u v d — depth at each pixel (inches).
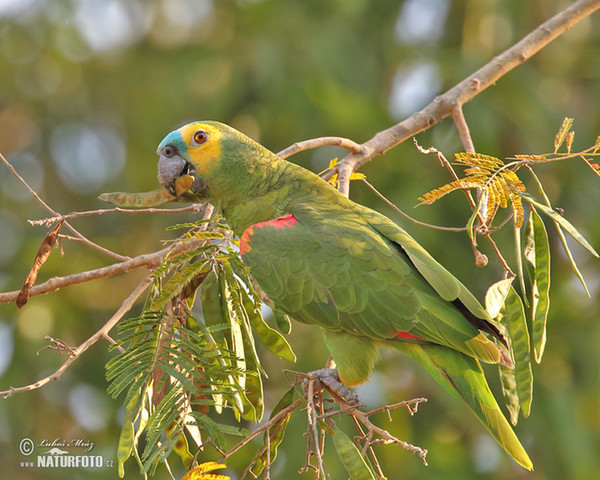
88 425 501.7
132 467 483.5
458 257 481.1
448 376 215.9
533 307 216.2
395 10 537.0
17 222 553.3
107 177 567.8
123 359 200.2
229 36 567.2
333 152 494.0
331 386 233.3
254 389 227.5
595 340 492.7
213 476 176.4
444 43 533.6
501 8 522.9
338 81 513.7
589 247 195.3
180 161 251.9
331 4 534.0
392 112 526.6
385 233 230.8
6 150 574.9
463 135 283.4
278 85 508.4
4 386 490.0
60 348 217.6
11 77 575.5
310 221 233.8
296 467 442.0
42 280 506.9
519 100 497.0
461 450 490.0
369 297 220.7
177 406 193.3
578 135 511.2
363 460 184.7
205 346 205.8
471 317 216.7
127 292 525.7
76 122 582.9
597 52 536.1
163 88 559.8
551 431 476.1
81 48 581.0
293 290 226.8
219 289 225.9
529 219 219.0
